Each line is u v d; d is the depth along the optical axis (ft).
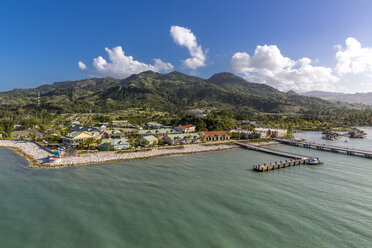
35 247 127.65
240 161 334.44
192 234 143.13
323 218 164.96
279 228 151.74
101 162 303.68
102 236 138.62
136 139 423.64
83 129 527.81
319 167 309.01
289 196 202.90
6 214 161.27
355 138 647.97
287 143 521.65
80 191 204.64
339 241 139.03
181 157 349.61
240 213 170.71
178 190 212.64
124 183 227.40
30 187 211.41
